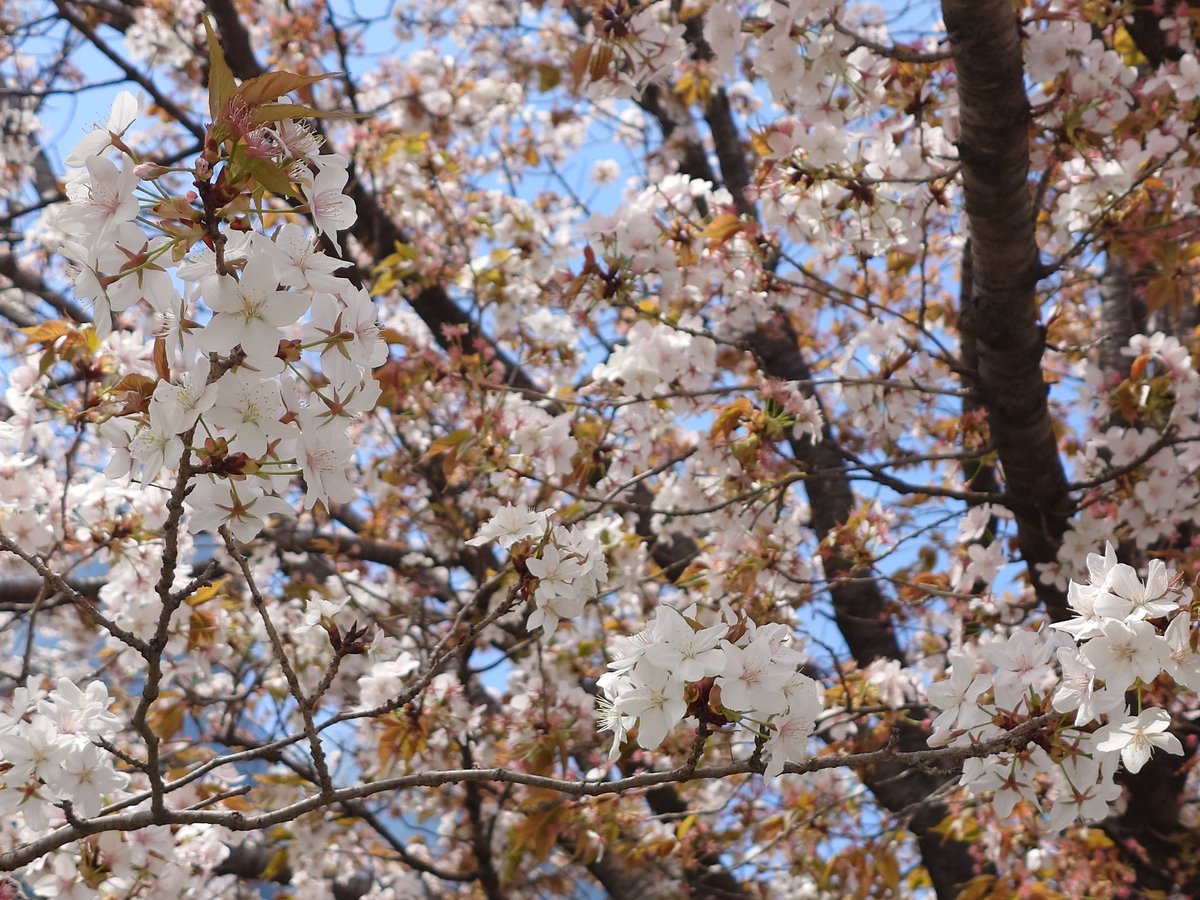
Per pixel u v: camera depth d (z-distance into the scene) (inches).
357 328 68.4
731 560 180.1
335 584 205.6
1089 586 79.6
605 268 168.2
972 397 157.2
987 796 166.4
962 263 178.7
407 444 238.1
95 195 62.4
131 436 73.3
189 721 237.1
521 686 204.7
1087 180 163.2
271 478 74.6
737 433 165.6
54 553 143.6
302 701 85.4
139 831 125.2
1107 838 188.5
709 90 237.6
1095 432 194.7
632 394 171.2
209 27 59.0
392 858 216.2
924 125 163.8
